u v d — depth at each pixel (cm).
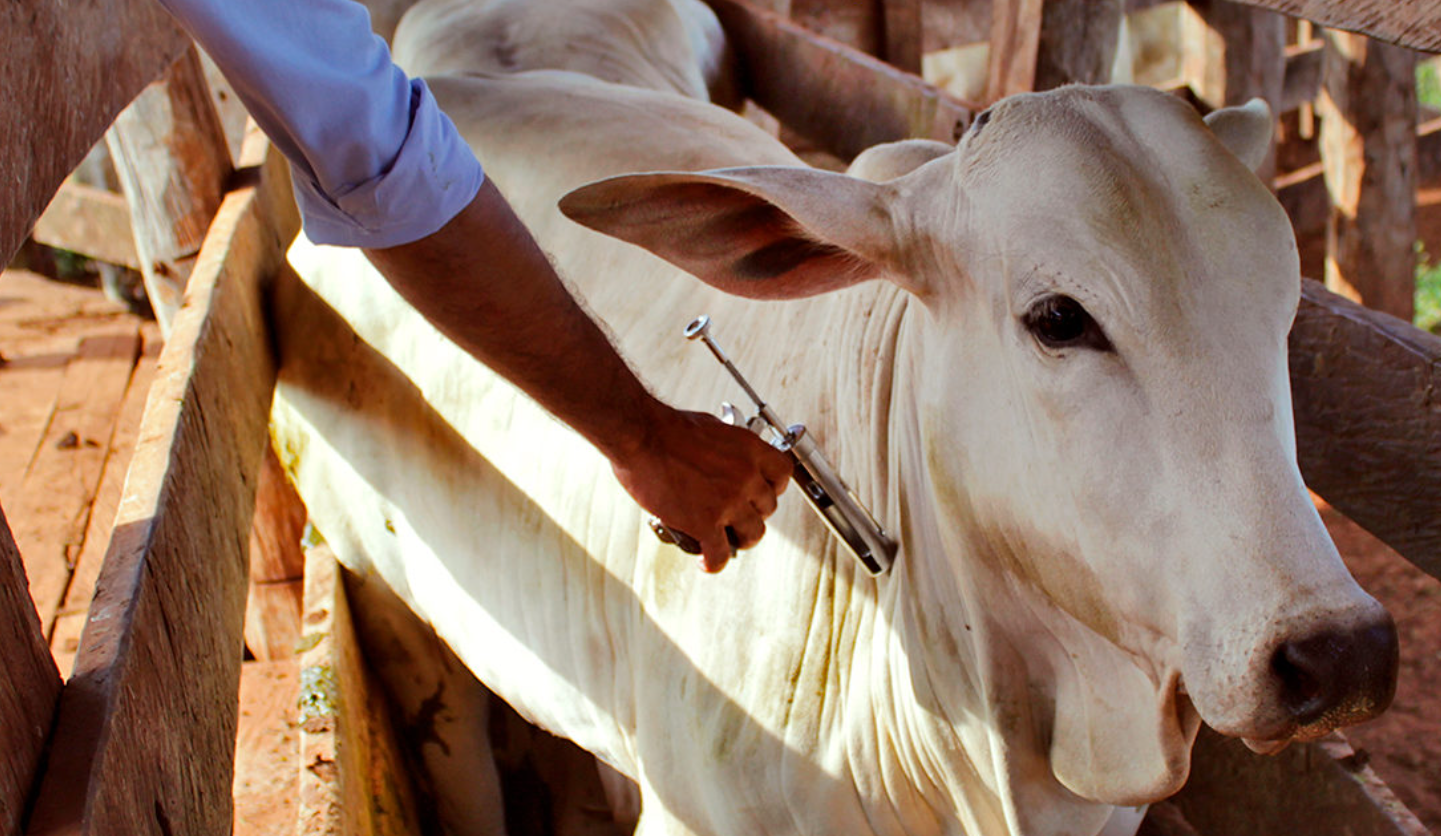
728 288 186
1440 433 219
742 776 212
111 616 166
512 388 254
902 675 194
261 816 311
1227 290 145
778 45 439
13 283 641
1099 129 153
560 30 382
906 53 629
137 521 191
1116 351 147
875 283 200
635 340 238
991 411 164
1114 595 153
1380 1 187
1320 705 133
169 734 170
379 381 282
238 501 251
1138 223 146
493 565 261
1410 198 554
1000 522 168
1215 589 140
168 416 222
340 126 148
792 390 211
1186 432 143
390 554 292
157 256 347
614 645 239
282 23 142
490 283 167
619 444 182
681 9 434
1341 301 242
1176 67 729
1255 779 262
